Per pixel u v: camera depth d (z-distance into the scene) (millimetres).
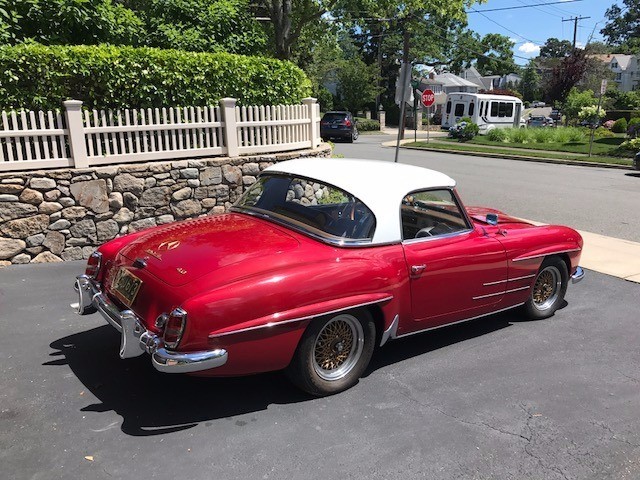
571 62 44781
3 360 3875
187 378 3689
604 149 24750
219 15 10180
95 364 3850
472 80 80750
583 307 5496
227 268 3156
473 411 3412
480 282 4293
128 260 3588
